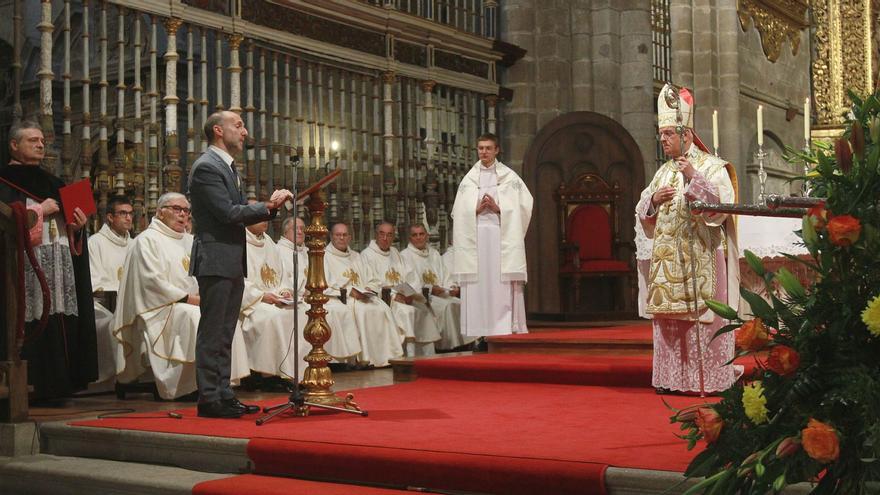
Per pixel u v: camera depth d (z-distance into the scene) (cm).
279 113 1000
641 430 485
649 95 1367
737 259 629
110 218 802
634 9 1366
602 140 1188
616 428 493
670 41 1557
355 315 953
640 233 663
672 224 626
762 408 273
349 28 1088
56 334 646
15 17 838
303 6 1021
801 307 282
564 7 1350
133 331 721
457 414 559
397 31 1139
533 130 1332
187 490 444
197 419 552
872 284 270
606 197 1173
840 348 273
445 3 1245
